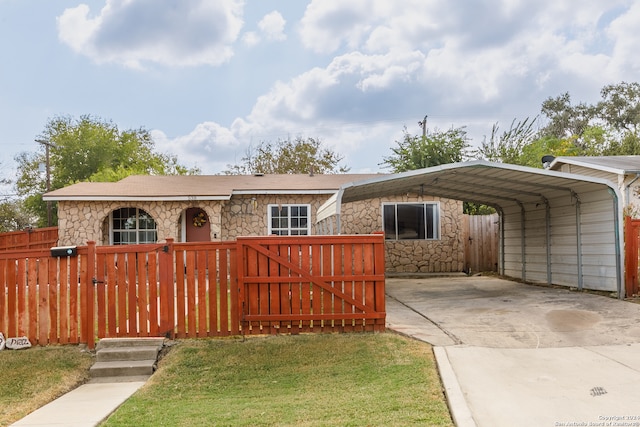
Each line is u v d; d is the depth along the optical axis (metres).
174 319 7.09
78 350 6.93
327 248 7.13
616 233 9.92
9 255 7.12
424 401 4.38
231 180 18.25
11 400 5.49
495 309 8.91
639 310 8.30
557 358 5.68
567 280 11.77
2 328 7.07
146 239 16.59
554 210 12.38
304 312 7.09
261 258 7.11
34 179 35.78
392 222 17.58
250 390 5.38
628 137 30.78
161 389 5.57
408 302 10.30
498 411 4.09
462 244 17.61
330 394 4.93
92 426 4.52
